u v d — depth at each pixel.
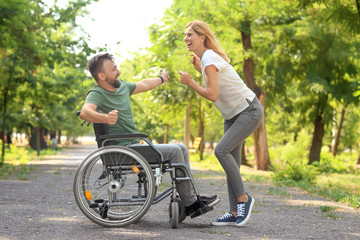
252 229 4.04
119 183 3.85
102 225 3.92
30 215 4.58
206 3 15.83
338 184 10.09
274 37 16.88
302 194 7.72
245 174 13.43
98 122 3.85
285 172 10.58
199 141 24.33
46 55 16.16
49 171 13.31
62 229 3.79
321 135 20.45
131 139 4.05
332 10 8.22
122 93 4.20
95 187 3.93
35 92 18.33
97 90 4.09
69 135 64.81
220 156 4.10
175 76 18.06
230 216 4.21
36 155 29.23
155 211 5.07
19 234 3.54
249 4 15.48
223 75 4.02
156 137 35.53
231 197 4.24
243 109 4.07
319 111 19.72
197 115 26.20
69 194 6.95
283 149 18.89
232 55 17.16
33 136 42.59
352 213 5.29
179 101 19.84
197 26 4.16
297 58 17.61
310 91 18.16
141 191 3.96
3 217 4.39
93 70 4.11
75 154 33.81
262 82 17.94
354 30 8.26
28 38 13.27
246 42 16.89
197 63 4.34
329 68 17.66
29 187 8.11
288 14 15.99
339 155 36.88
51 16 16.91
